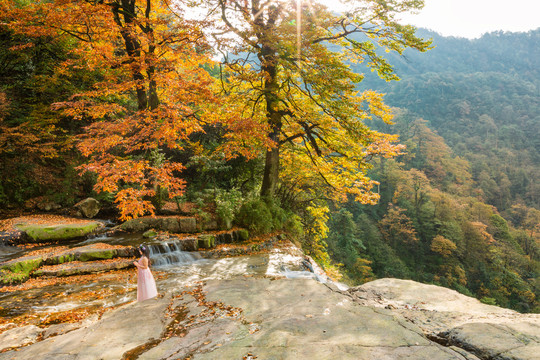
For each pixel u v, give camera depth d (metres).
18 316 5.69
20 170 13.99
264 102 15.68
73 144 15.07
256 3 12.23
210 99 9.52
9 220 11.60
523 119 138.62
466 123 141.00
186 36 10.37
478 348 2.87
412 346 3.07
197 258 10.45
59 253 9.16
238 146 11.34
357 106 11.77
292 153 17.50
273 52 12.75
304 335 3.51
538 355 2.55
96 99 14.74
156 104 12.55
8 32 13.79
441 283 47.53
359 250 50.31
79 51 11.24
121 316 4.81
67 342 3.96
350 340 3.29
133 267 9.06
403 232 54.84
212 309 4.94
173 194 8.52
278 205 15.57
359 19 11.48
